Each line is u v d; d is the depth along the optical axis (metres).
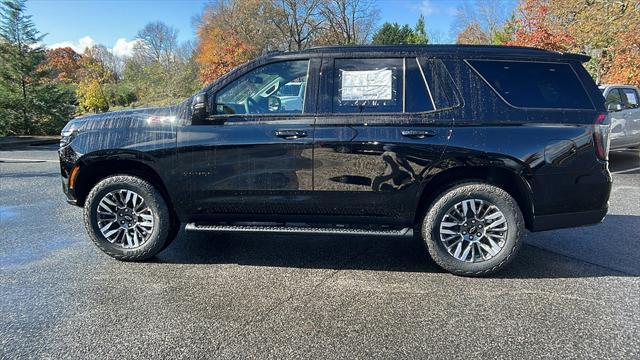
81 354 2.53
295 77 3.68
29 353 2.53
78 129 3.92
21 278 3.60
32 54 20.14
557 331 2.76
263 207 3.73
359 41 44.12
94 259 4.04
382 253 4.23
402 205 3.58
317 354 2.53
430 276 3.66
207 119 3.69
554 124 3.44
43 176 8.79
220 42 40.25
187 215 3.86
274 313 3.02
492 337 2.70
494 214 3.54
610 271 3.73
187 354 2.53
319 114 3.58
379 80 3.57
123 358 2.49
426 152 3.45
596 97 3.53
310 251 4.29
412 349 2.58
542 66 3.56
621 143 9.10
